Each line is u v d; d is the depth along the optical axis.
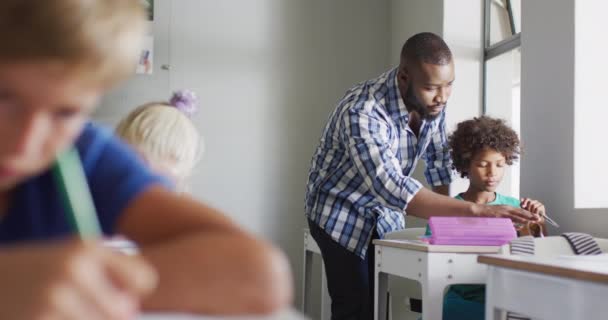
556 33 2.35
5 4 0.29
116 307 0.30
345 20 3.81
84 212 0.40
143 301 0.44
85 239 0.36
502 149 2.30
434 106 2.17
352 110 2.14
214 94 3.65
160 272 0.44
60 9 0.30
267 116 3.71
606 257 1.37
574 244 1.75
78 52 0.30
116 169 0.52
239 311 0.45
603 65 2.25
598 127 2.25
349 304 2.22
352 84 3.80
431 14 3.35
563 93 2.30
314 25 3.78
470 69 3.24
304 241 3.38
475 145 2.31
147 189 0.51
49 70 0.30
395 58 3.76
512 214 1.95
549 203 2.37
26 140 0.31
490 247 1.82
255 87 3.70
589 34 2.25
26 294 0.29
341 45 3.80
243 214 3.66
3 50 0.30
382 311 2.08
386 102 2.21
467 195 2.37
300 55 3.76
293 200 3.71
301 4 3.77
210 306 0.44
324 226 2.23
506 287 1.33
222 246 0.46
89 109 0.34
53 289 0.29
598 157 2.25
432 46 2.14
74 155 0.51
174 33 3.62
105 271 0.30
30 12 0.29
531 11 2.50
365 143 2.08
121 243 0.86
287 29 3.75
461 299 2.09
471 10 3.24
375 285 2.10
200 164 3.62
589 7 2.26
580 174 2.24
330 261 2.25
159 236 0.50
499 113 3.15
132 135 1.23
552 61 2.37
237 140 3.67
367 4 3.84
